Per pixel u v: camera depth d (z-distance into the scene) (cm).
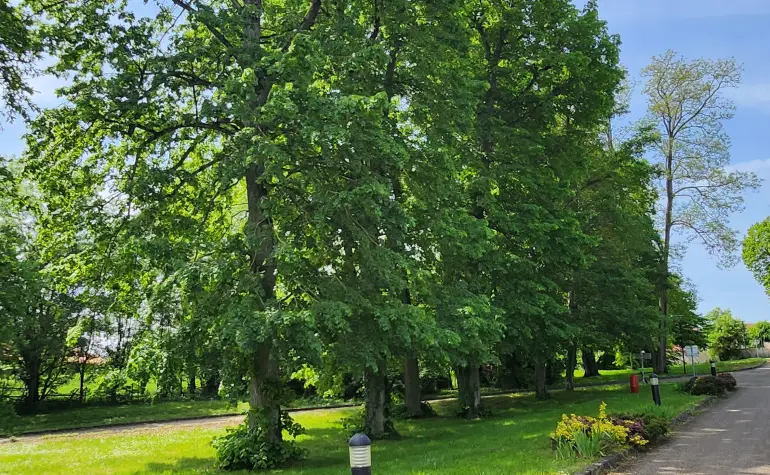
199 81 1359
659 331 2741
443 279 1809
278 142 1127
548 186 2041
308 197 1229
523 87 2242
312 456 1315
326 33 1409
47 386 3297
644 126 2939
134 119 1309
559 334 2028
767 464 925
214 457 1337
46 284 1291
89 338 2948
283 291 1361
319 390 1961
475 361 1748
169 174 1284
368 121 1162
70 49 1300
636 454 1062
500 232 2028
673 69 3566
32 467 1243
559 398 2673
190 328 1077
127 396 3525
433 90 1628
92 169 1432
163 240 1129
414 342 1299
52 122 1329
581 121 2214
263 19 1598
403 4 1553
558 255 2039
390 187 1233
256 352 1143
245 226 1220
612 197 2531
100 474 1144
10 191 1422
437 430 1741
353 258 1282
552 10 2077
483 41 2167
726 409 1795
